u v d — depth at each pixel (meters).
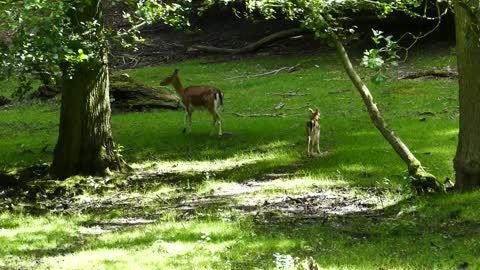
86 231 11.47
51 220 12.50
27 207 13.90
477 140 11.80
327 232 10.33
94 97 16.61
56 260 9.21
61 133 16.66
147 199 14.30
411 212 11.26
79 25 13.87
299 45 35.75
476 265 8.12
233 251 9.21
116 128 22.88
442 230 10.12
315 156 17.27
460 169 11.98
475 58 11.63
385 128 12.53
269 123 22.11
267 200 13.23
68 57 11.91
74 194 15.18
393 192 13.13
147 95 26.70
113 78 27.23
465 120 11.86
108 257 9.16
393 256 8.73
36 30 11.23
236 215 11.81
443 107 22.25
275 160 17.17
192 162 18.08
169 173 16.94
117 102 26.48
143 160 18.58
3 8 11.09
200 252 9.20
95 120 16.64
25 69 11.66
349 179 14.64
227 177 16.09
